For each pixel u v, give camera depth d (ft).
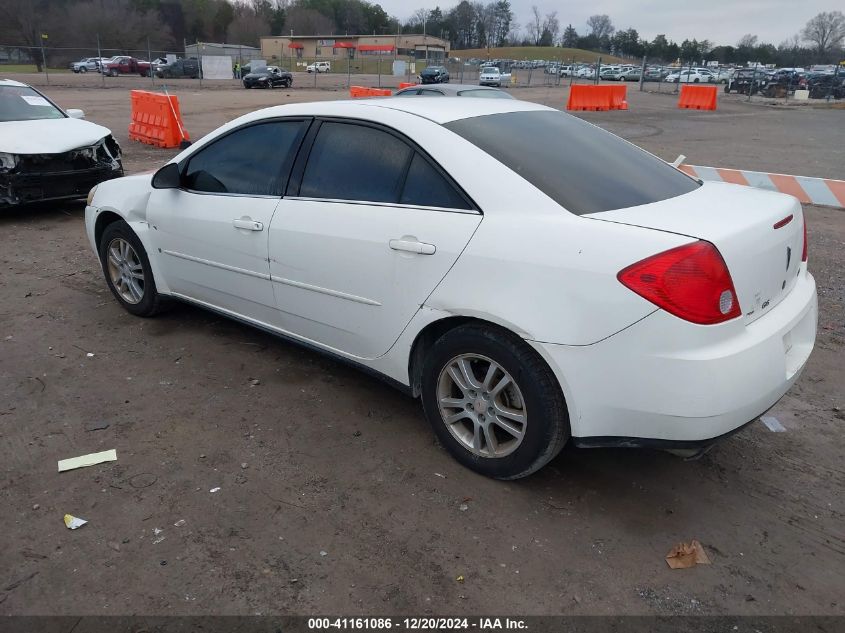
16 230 25.11
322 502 9.63
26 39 189.16
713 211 9.32
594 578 8.27
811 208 29.89
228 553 8.60
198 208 13.61
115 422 11.67
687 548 8.67
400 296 10.31
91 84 117.60
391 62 228.22
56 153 25.58
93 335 15.38
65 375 13.38
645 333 8.13
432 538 8.93
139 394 12.67
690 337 8.02
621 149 11.69
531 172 9.66
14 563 8.38
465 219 9.58
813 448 11.21
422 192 10.17
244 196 12.78
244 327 15.94
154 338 15.25
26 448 10.85
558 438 9.23
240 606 7.79
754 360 8.34
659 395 8.21
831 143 58.44
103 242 16.48
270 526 9.11
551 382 9.04
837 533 9.13
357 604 7.85
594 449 11.10
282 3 407.64
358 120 11.28
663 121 78.84
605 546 8.82
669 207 9.42
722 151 51.62
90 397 12.52
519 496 9.82
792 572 8.41
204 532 8.97
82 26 201.77
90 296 17.97
